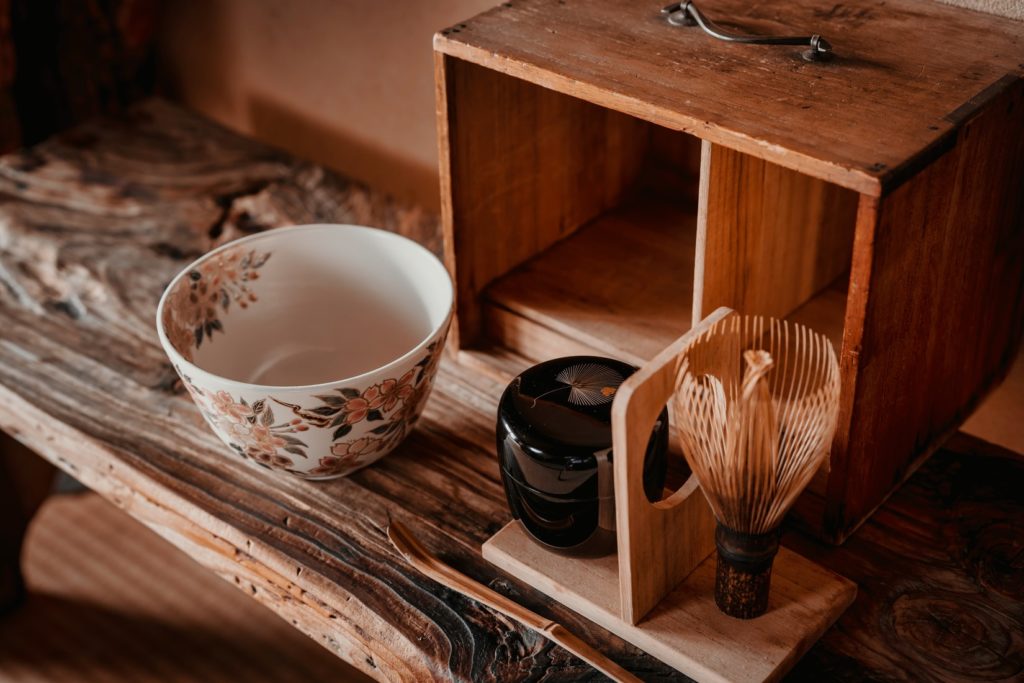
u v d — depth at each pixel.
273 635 1.60
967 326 0.89
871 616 0.80
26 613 1.63
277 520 0.90
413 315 1.00
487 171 0.98
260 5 1.43
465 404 1.01
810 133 0.73
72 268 1.19
